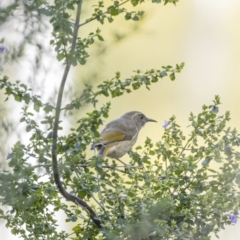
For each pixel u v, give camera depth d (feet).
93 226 27.25
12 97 27.63
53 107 24.57
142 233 24.73
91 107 31.86
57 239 27.37
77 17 24.18
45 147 25.38
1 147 22.44
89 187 26.32
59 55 23.73
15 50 21.90
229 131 28.68
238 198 26.53
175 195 26.71
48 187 26.58
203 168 27.30
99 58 22.54
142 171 27.66
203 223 25.82
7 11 21.54
